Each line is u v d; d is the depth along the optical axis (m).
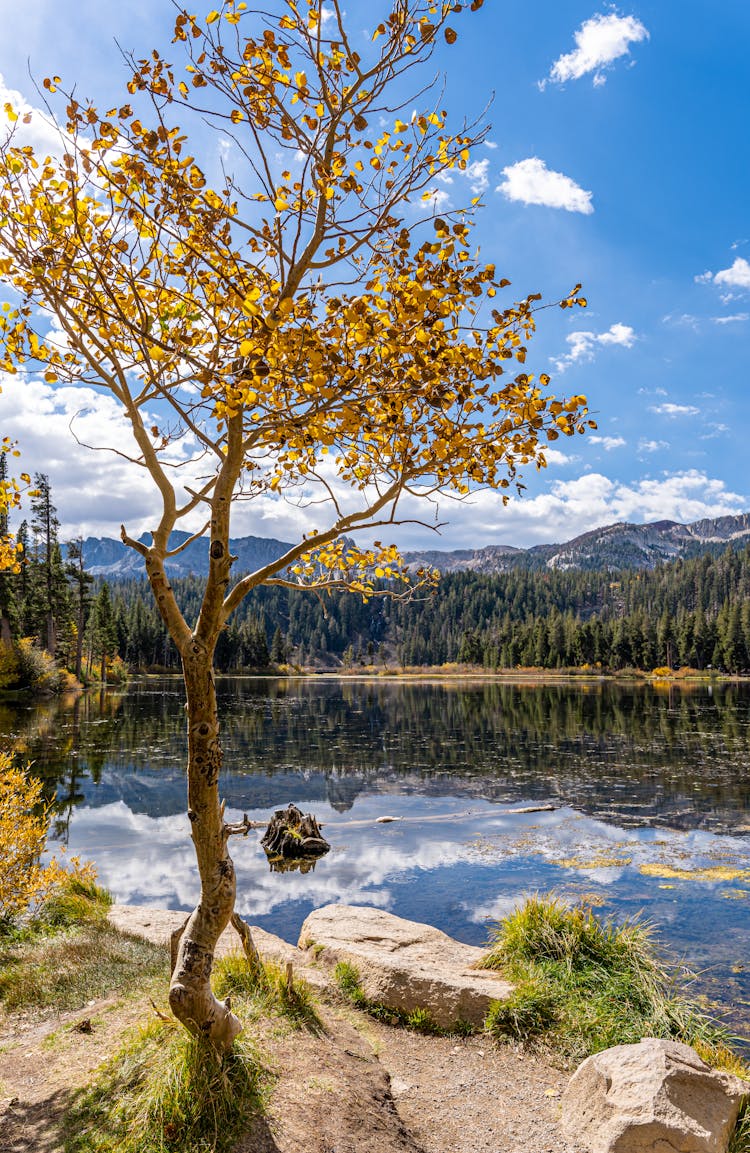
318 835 13.39
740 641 103.25
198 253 3.33
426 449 3.47
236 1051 3.98
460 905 9.92
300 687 84.75
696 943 8.34
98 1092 3.77
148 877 11.25
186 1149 3.34
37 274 3.30
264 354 3.04
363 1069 4.56
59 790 18.19
